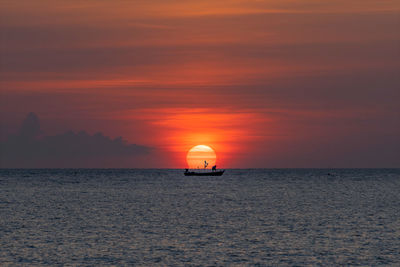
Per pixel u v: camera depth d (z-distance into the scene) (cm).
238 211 16638
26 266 8500
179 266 8581
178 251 9681
